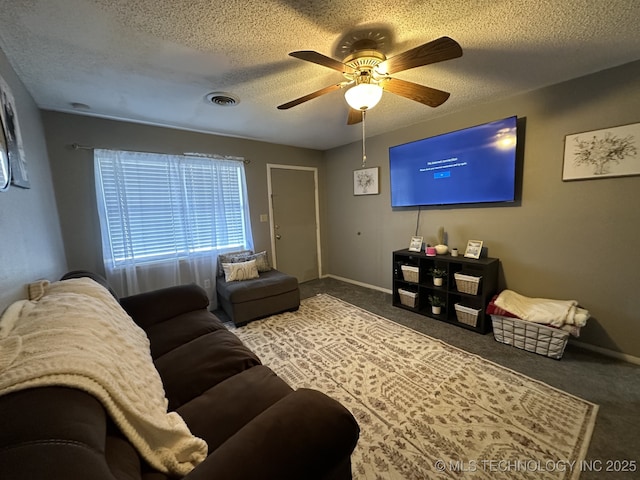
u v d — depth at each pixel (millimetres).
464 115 2686
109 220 2668
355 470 1223
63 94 2053
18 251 1262
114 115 2555
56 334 748
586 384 1740
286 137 3553
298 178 4156
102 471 460
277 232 3996
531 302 2289
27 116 1854
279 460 646
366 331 2566
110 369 740
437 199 2914
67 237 2490
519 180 2398
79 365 650
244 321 2768
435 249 2871
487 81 2080
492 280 2477
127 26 1314
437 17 1325
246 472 604
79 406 570
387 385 1786
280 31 1398
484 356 2092
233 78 1886
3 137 1210
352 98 1615
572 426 1422
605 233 2010
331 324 2740
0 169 1126
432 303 2828
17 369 579
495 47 1610
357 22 1348
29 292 1215
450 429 1431
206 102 2291
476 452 1299
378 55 1444
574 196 2125
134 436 692
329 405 811
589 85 1978
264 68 1768
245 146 3572
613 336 2035
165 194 2959
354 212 4066
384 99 2385
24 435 468
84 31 1338
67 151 2457
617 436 1353
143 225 2850
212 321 1881
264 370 1362
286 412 771
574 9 1283
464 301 2805
